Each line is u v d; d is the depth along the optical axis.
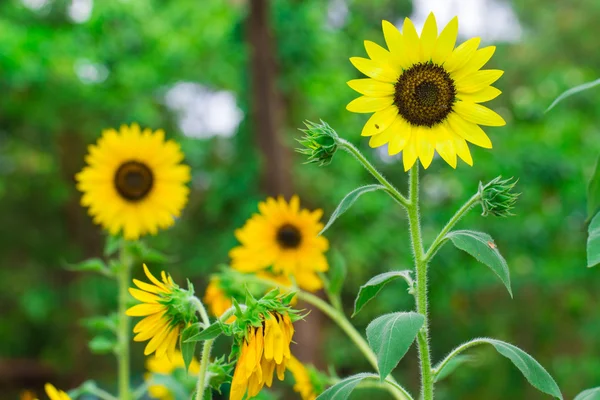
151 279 1.95
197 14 14.52
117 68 13.70
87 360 14.21
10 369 14.29
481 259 1.81
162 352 1.93
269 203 3.39
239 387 1.79
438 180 10.74
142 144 3.58
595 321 9.34
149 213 3.55
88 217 15.26
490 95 2.00
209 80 14.54
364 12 15.13
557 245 10.47
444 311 10.05
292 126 12.40
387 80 2.00
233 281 3.02
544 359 9.89
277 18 11.85
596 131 11.92
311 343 9.80
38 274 15.70
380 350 1.69
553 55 15.76
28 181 15.40
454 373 9.62
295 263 3.31
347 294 12.04
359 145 11.66
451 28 2.00
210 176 13.17
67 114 14.29
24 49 12.66
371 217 11.73
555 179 9.97
